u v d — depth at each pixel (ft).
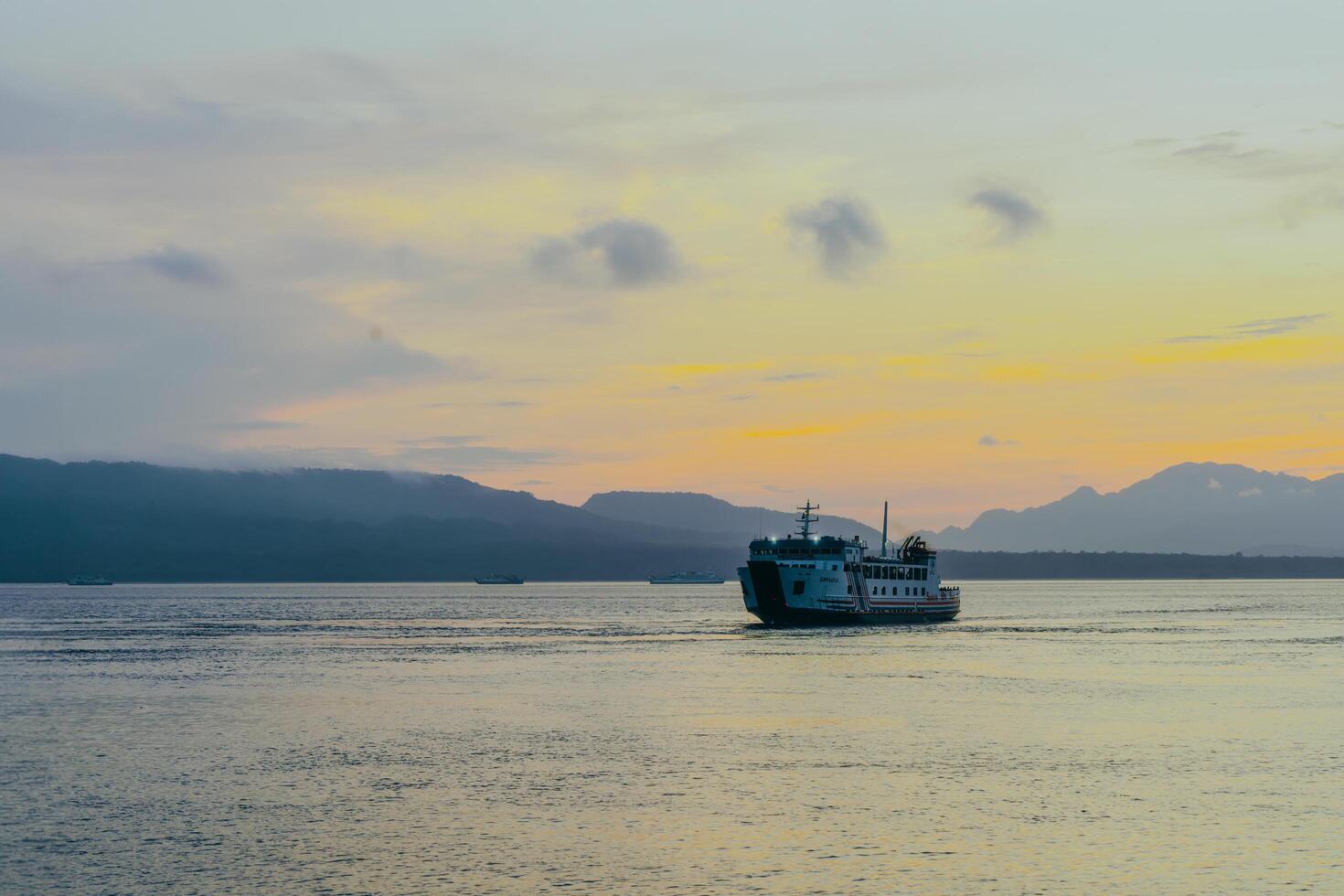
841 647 544.21
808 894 170.30
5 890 172.45
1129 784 233.76
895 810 213.87
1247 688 387.75
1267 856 187.21
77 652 561.02
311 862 184.34
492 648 574.56
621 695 368.68
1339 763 254.47
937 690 376.68
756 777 241.14
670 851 189.47
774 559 630.74
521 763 256.11
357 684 407.85
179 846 193.06
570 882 175.11
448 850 190.29
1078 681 403.34
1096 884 174.60
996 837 196.85
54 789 232.32
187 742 284.61
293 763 258.37
